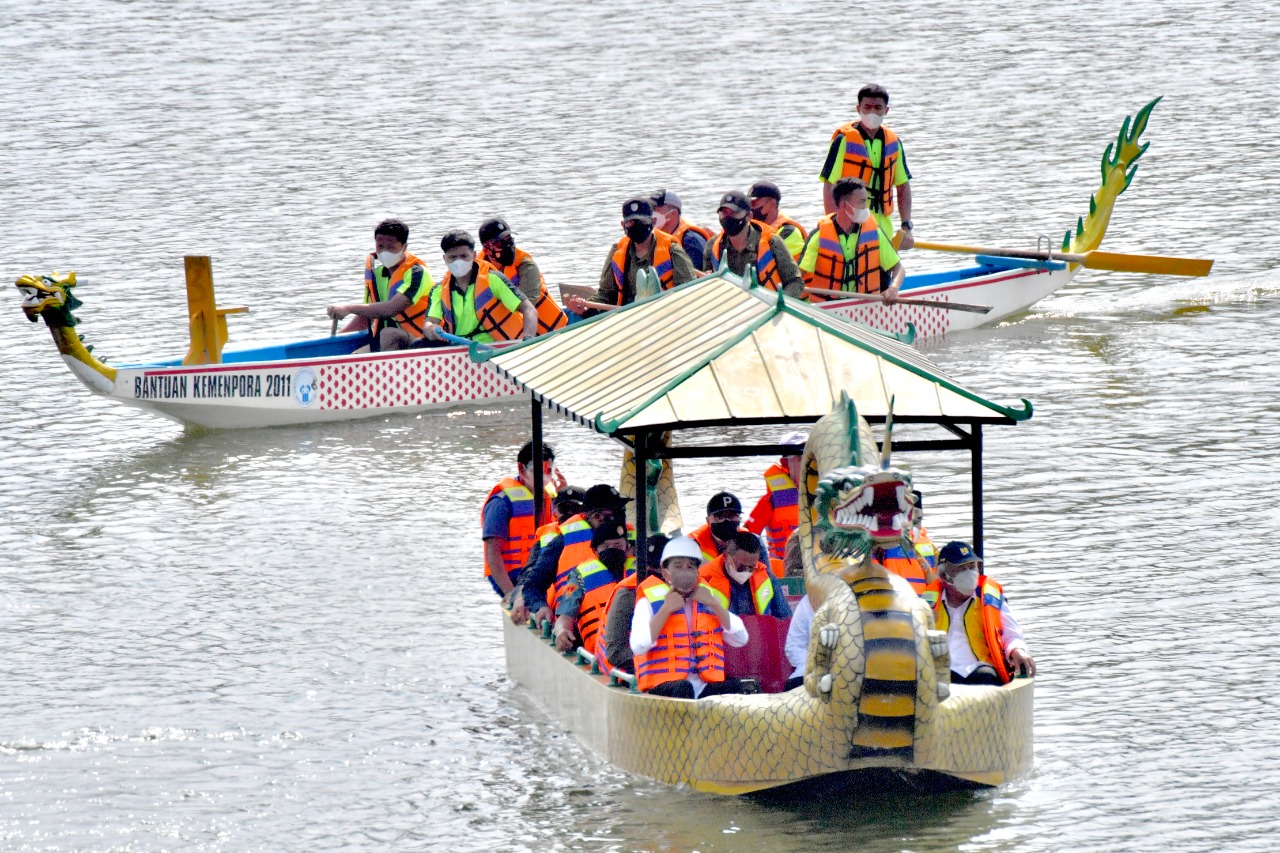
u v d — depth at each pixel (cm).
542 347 4272
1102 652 4341
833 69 14875
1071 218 9794
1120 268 8119
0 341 8075
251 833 3525
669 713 3544
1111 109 12812
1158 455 5953
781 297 3766
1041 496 5575
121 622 4784
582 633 3962
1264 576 4809
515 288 7256
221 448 6581
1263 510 5344
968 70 14562
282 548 5388
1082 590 4756
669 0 19200
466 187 11138
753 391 3606
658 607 3619
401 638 4638
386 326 7362
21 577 5166
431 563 5219
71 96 14725
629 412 3562
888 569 3569
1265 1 17450
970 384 7006
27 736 4034
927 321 7844
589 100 13988
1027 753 3634
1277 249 9075
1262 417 6362
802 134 12338
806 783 3466
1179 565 4912
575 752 3850
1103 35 15962
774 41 16350
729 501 3712
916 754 3366
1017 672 3688
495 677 4362
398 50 16675
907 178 7800
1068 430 6303
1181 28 16125
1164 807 3488
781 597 3784
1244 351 7350
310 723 4091
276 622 4766
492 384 7194
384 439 6675
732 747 3450
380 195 11000
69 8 19588
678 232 7481
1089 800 3522
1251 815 3450
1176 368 7125
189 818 3600
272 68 15875
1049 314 8231
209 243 9875
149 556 5338
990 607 3703
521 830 3472
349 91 14725
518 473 4494
